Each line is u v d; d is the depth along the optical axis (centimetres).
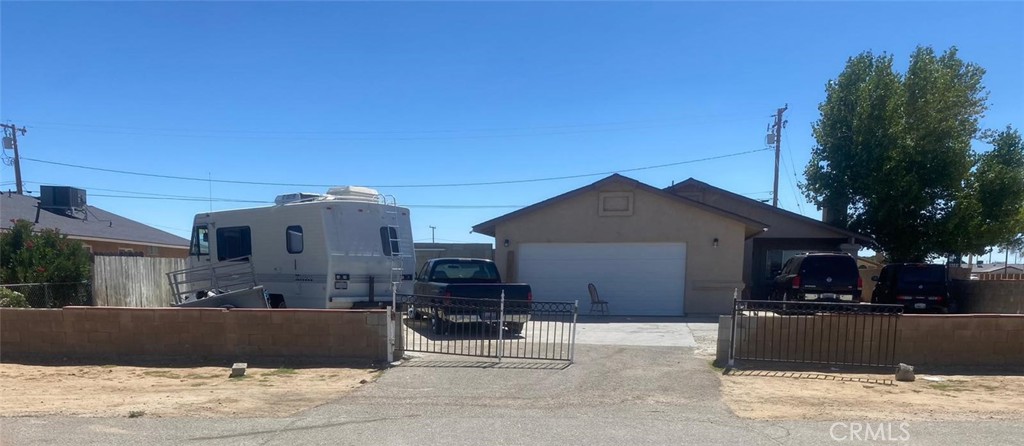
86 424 654
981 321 950
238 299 1271
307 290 1330
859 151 2273
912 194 2153
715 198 2347
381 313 973
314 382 861
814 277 1617
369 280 1355
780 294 1795
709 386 836
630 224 1856
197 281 1412
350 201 1355
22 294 1412
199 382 869
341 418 677
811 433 626
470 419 673
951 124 2169
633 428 641
